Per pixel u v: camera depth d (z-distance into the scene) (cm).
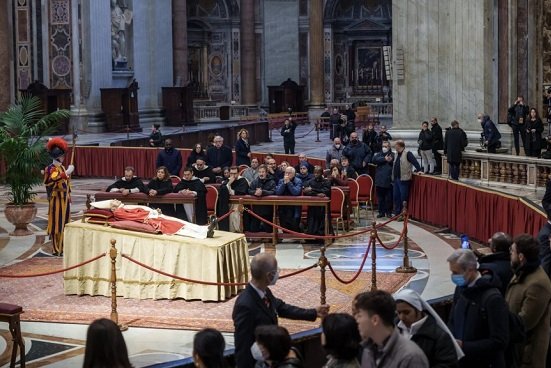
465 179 2350
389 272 1495
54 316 1262
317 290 1370
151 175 2828
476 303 709
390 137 2609
